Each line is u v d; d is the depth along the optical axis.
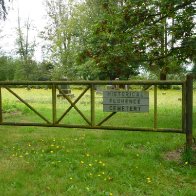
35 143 8.26
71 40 35.97
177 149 7.55
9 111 14.70
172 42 12.45
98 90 25.67
